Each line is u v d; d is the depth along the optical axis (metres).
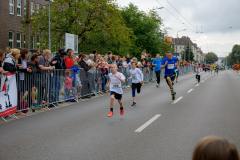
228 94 13.73
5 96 7.55
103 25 29.86
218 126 6.70
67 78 10.73
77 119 7.68
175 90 15.71
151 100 11.52
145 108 9.48
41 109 9.45
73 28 29.00
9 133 6.16
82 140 5.51
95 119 7.65
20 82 8.23
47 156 4.55
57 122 7.30
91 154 4.62
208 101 11.20
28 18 15.05
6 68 7.59
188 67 46.19
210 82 22.52
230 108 9.45
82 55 12.05
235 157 1.08
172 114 8.34
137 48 41.22
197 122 7.17
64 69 10.48
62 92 10.47
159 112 8.70
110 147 5.02
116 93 7.89
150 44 42.38
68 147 5.05
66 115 8.30
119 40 32.56
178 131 6.20
